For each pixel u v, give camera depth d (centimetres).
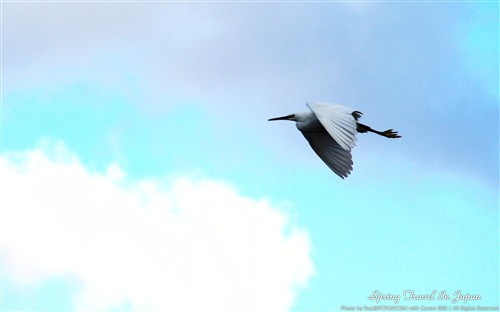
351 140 2325
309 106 2398
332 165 2931
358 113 2439
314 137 2966
